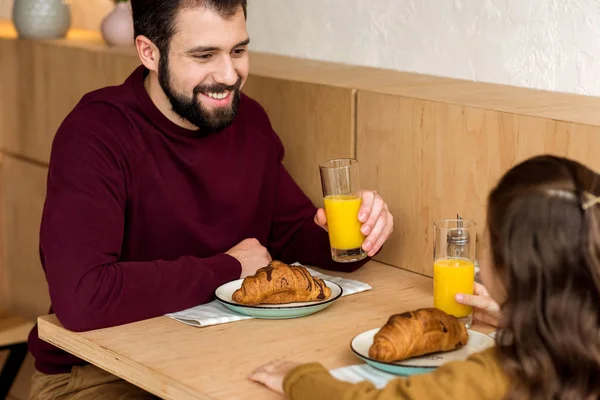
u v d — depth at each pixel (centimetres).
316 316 190
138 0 204
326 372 149
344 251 207
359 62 274
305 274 193
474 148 206
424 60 257
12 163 334
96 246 192
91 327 187
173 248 215
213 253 219
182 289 195
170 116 211
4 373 305
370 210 207
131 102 208
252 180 226
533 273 138
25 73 324
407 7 258
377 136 227
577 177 140
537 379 137
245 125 228
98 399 204
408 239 224
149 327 187
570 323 136
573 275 137
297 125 247
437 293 186
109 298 187
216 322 186
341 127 235
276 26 298
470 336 174
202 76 200
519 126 196
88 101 210
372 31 268
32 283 333
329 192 207
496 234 143
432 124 213
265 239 235
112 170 201
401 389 140
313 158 245
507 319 141
